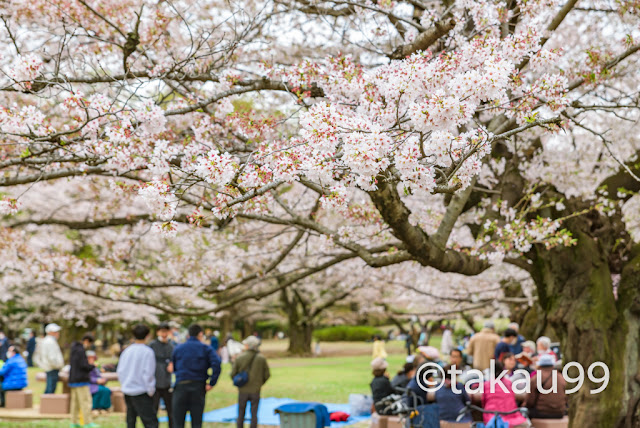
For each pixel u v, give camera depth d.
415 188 3.56
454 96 3.55
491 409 7.27
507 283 14.66
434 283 14.27
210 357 8.91
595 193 8.74
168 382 9.77
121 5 7.07
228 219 6.89
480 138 3.55
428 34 5.66
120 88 5.16
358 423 11.59
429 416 7.53
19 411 13.30
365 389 17.23
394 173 3.80
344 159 3.35
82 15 6.92
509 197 7.97
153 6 7.18
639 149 8.34
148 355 8.84
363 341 50.94
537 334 14.80
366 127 3.47
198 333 9.05
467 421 7.70
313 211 8.14
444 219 6.23
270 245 11.26
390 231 7.17
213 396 15.74
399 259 6.45
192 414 8.84
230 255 10.81
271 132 6.16
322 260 12.60
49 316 28.95
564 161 8.85
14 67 4.90
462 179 3.68
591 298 7.54
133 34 5.76
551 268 7.80
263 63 5.80
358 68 4.93
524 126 3.94
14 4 6.77
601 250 7.75
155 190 3.60
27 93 5.75
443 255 6.18
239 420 9.75
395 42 7.39
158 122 5.10
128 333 41.53
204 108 6.18
